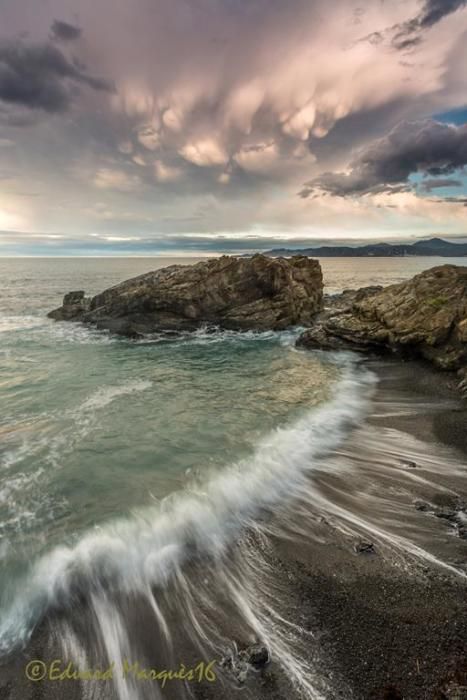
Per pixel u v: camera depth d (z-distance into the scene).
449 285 24.86
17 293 63.59
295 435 13.93
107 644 6.05
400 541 8.10
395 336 24.11
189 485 10.83
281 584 7.11
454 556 7.58
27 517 9.39
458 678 5.18
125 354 27.25
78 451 12.80
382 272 126.94
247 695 5.18
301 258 43.50
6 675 5.57
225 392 19.08
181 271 36.53
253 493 10.31
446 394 17.52
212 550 8.13
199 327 35.16
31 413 15.91
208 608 6.67
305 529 8.69
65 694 5.29
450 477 10.66
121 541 8.52
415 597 6.63
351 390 19.12
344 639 5.91
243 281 36.88
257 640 5.99
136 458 12.41
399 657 5.55
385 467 11.34
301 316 38.91
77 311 39.91
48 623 6.46
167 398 18.11
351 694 5.10
